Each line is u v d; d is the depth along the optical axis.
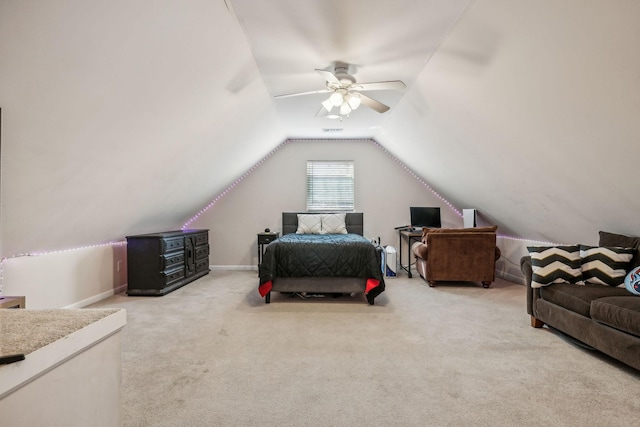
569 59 1.88
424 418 1.70
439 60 2.72
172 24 1.89
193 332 2.92
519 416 1.71
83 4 1.44
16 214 2.37
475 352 2.49
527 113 2.50
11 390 0.54
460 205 5.79
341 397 1.89
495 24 2.02
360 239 4.37
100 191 2.89
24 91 1.62
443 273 4.62
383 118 4.76
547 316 2.83
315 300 3.98
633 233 2.97
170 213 4.78
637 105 1.82
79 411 0.70
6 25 1.32
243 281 5.07
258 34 2.42
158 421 1.67
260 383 2.04
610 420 1.68
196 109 2.89
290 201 6.21
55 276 3.34
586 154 2.44
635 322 2.01
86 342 0.71
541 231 4.19
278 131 5.30
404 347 2.59
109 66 1.83
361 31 2.37
